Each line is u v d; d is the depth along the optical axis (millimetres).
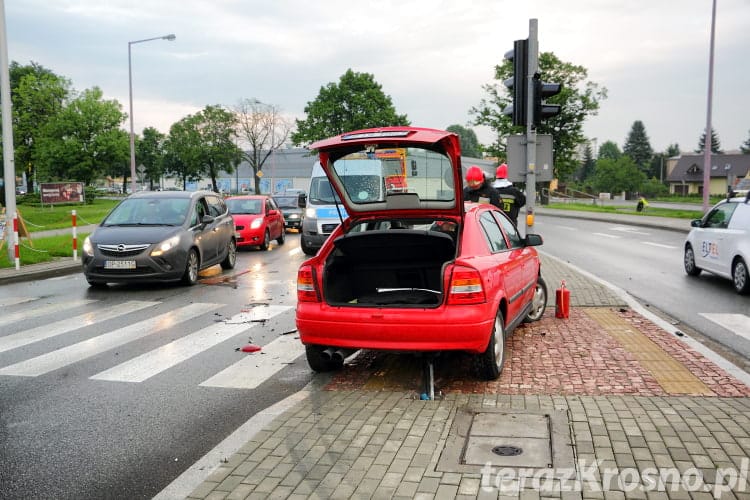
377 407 5070
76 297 11195
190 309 9969
